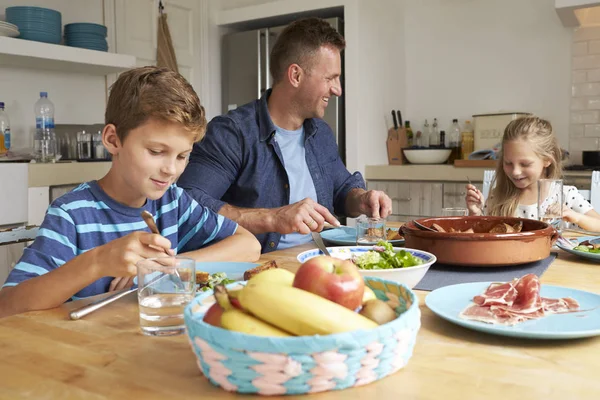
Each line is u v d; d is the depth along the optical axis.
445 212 1.64
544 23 3.84
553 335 0.70
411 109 4.42
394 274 0.99
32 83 3.29
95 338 0.77
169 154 1.08
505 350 0.71
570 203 2.07
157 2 3.91
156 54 3.92
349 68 3.69
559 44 3.80
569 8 3.19
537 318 0.80
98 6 3.60
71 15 3.45
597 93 3.70
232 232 1.41
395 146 4.14
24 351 0.71
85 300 0.99
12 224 2.74
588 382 0.60
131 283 1.15
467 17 4.12
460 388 0.58
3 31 2.84
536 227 1.34
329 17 4.03
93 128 3.55
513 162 2.15
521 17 3.92
